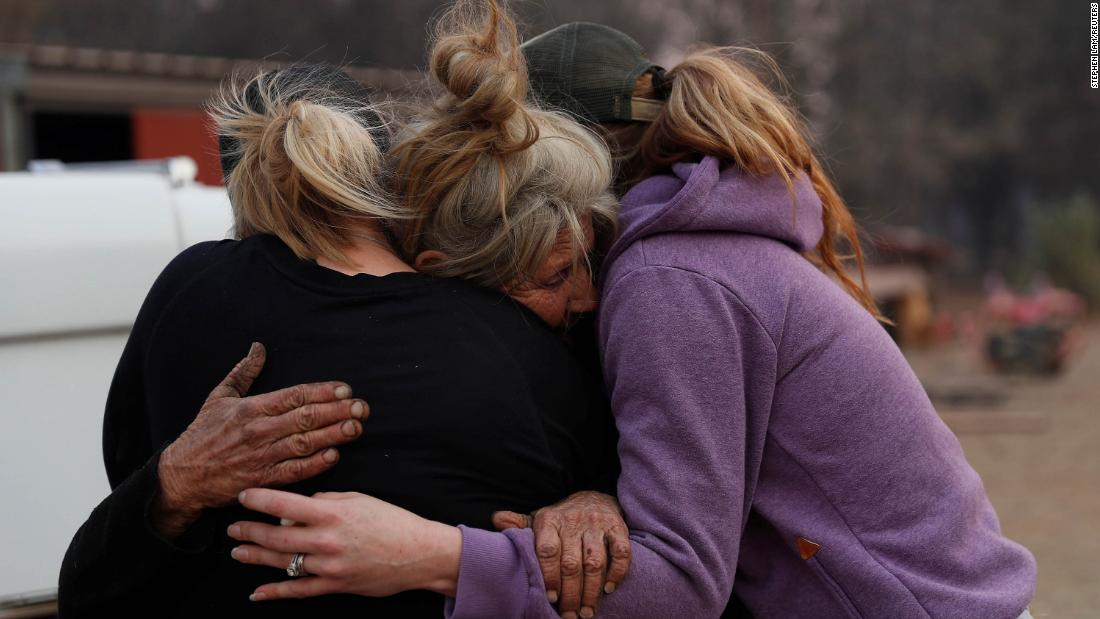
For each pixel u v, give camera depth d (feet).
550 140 5.11
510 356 4.74
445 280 4.90
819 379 5.00
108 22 97.30
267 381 4.54
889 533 4.98
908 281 51.88
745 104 5.31
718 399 4.80
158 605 4.68
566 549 4.44
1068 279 75.10
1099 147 99.35
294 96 5.20
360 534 4.22
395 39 94.79
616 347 4.93
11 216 6.31
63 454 6.32
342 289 4.66
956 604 4.83
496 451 4.57
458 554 4.33
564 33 6.04
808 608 5.12
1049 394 38.73
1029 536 20.34
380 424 4.45
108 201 6.56
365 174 4.86
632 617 4.49
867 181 86.28
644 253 5.06
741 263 5.07
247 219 5.06
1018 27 97.60
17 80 28.07
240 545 4.50
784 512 5.08
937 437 5.19
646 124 5.93
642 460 4.74
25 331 6.25
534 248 4.94
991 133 93.45
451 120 4.94
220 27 98.17
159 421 4.75
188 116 33.91
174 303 4.81
